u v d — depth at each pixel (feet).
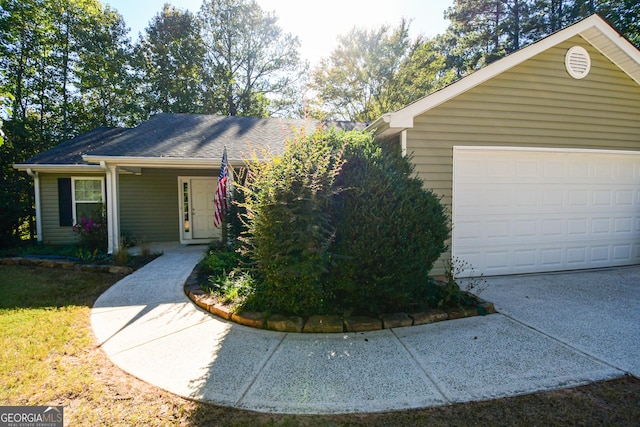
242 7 77.66
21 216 34.30
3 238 30.94
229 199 24.94
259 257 12.82
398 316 12.50
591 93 20.42
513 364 9.42
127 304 15.03
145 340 11.28
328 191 12.07
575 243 20.98
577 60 20.07
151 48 68.54
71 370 9.30
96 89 58.80
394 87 68.80
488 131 19.11
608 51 20.25
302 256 12.06
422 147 18.43
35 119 51.08
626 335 11.27
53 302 15.40
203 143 29.71
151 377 8.96
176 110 69.31
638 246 22.18
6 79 49.08
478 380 8.64
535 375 8.84
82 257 24.32
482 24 73.67
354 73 70.38
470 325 12.18
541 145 19.84
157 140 29.40
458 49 76.84
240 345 10.84
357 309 13.20
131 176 33.30
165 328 12.29
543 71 19.65
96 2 57.41
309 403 7.81
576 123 20.30
